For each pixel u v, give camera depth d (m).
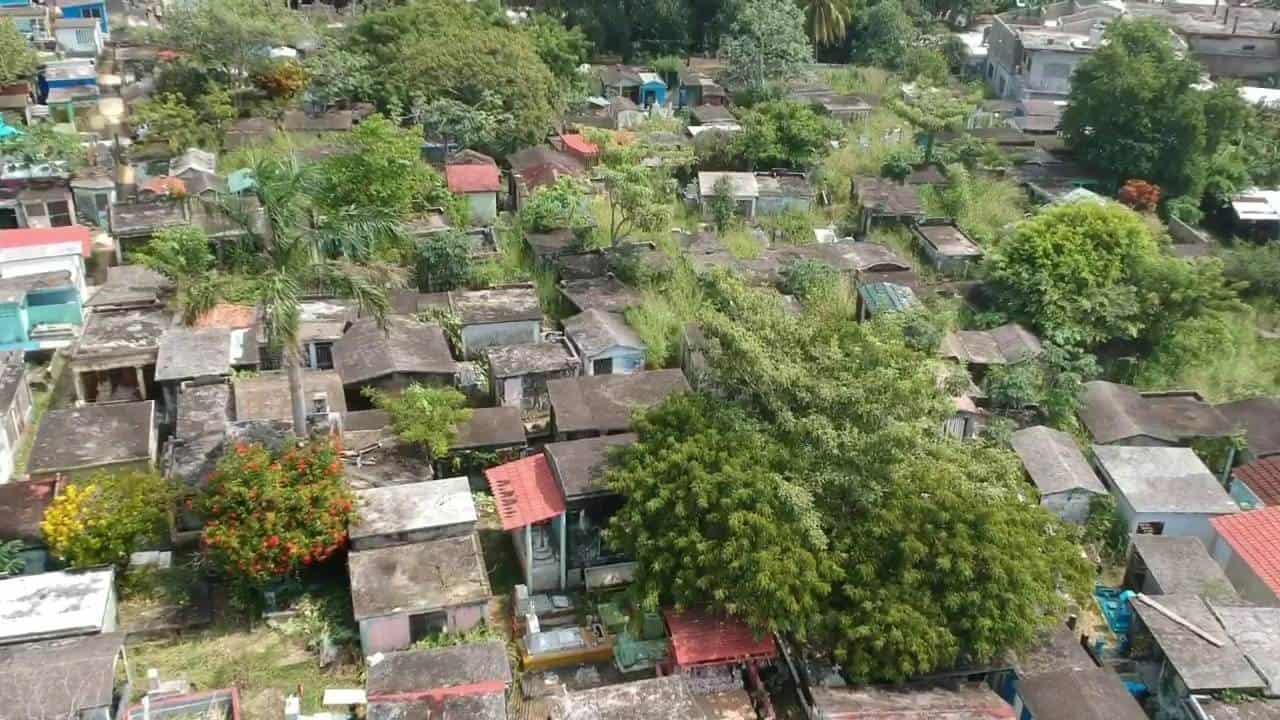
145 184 54.31
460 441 34.97
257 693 27.30
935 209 59.16
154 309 42.06
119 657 26.41
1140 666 29.28
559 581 31.39
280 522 28.73
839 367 30.36
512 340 42.81
